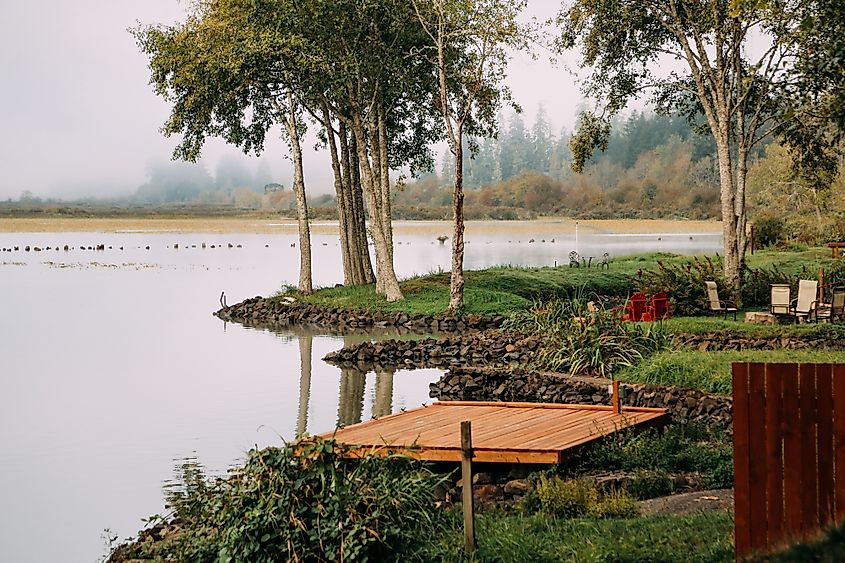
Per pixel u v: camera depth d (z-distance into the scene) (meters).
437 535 9.25
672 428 13.75
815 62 19.59
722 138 32.81
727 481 11.16
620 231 115.81
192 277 60.41
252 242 110.50
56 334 35.16
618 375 20.20
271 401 21.70
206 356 29.31
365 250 46.50
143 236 129.12
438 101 40.81
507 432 13.05
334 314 37.66
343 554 8.74
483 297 37.41
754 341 21.56
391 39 39.94
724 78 32.91
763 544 7.24
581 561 7.91
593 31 34.03
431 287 40.62
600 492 10.78
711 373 18.19
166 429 18.89
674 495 10.71
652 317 27.17
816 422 7.16
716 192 135.12
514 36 34.91
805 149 34.34
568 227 128.50
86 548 12.11
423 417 14.62
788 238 57.84
